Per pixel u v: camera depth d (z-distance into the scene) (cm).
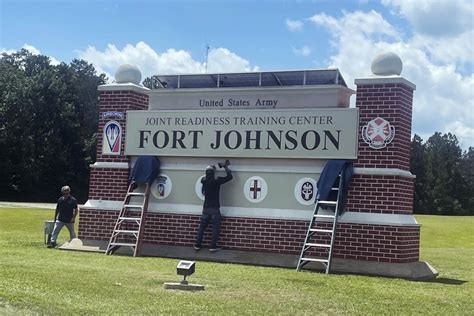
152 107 1756
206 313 873
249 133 1603
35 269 1203
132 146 1736
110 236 1731
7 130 6769
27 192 6925
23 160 6788
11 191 6838
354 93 1617
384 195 1457
